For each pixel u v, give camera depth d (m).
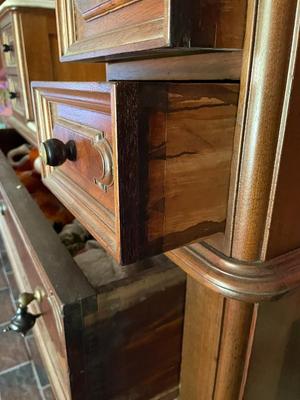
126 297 0.46
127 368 0.52
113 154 0.28
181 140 0.30
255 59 0.28
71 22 0.45
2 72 1.08
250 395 0.48
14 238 0.90
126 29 0.32
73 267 0.48
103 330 0.46
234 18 0.27
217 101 0.30
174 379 0.60
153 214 0.31
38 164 0.88
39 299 0.59
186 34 0.25
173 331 0.55
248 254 0.35
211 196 0.34
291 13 0.26
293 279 0.37
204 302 0.47
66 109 0.43
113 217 0.34
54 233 0.57
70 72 0.83
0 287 1.22
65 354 0.45
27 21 0.75
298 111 0.30
